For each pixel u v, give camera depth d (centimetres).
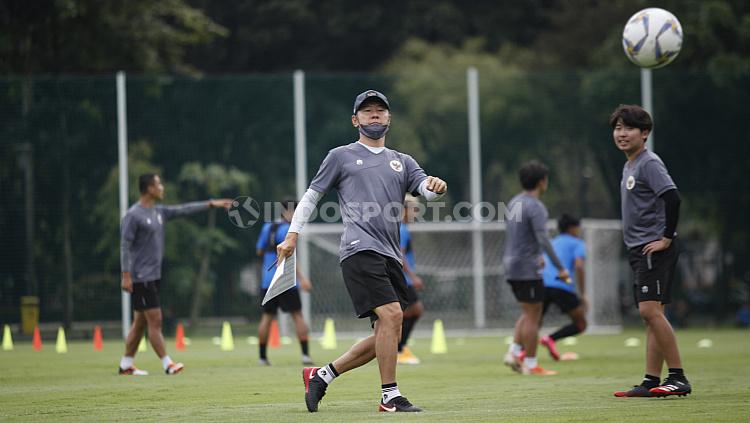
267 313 4097
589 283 6900
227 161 6650
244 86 6712
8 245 6328
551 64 11012
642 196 2586
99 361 4344
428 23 12069
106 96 6519
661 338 2553
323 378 2308
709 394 2623
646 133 2620
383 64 11888
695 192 7206
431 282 6862
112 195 6444
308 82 6906
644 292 2569
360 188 2320
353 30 12038
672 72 7194
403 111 7088
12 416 2317
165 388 2983
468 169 6962
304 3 11688
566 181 7075
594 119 7125
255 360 4362
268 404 2503
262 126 6706
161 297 6438
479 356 4625
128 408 2455
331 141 6888
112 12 7412
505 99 7050
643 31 3125
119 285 6381
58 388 3031
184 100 6631
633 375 3428
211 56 11500
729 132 7219
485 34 12275
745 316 7244
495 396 2669
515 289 3562
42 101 6438
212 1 11438
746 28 7931
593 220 7081
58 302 6325
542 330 6875
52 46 7206
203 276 6525
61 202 6397
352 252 2286
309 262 6675
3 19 6962
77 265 6362
